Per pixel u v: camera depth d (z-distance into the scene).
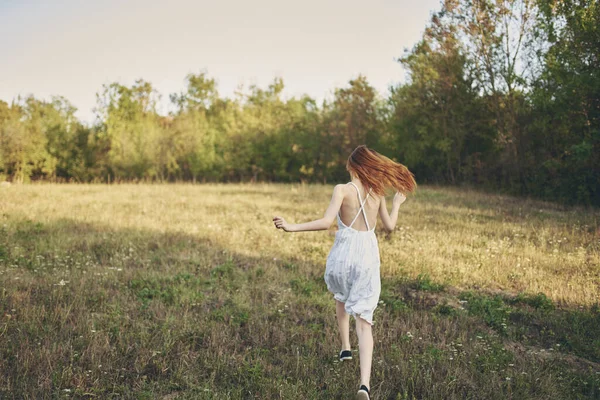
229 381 3.83
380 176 3.75
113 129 31.64
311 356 4.27
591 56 15.99
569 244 9.06
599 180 16.09
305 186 23.72
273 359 4.25
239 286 6.33
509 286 6.67
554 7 16.77
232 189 21.56
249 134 30.94
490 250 8.58
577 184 16.70
